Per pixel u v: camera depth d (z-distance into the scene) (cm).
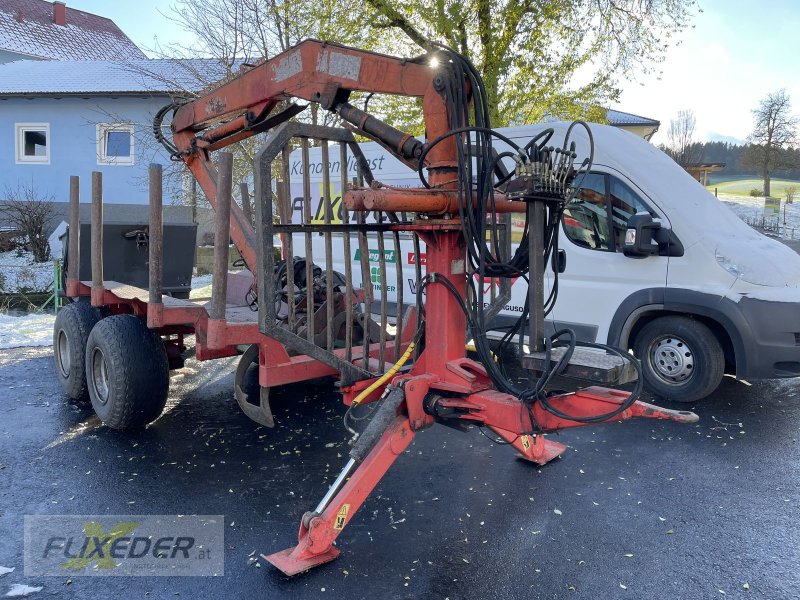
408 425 354
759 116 5203
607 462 468
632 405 309
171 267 697
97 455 475
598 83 1457
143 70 1895
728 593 305
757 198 5088
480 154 352
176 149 599
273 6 1406
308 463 464
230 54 1503
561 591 306
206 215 1738
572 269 653
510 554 339
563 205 335
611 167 629
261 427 541
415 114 1386
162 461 466
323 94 401
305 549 323
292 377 421
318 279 539
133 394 498
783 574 321
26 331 933
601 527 370
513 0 1304
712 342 571
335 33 1362
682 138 4625
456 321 371
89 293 613
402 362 382
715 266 568
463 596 302
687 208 597
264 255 349
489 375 340
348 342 408
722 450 491
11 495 407
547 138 328
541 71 1401
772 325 545
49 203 1745
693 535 360
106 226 654
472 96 362
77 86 1977
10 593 302
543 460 461
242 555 339
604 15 1415
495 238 346
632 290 612
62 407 589
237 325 408
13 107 2014
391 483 430
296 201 988
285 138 358
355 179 443
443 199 351
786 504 400
